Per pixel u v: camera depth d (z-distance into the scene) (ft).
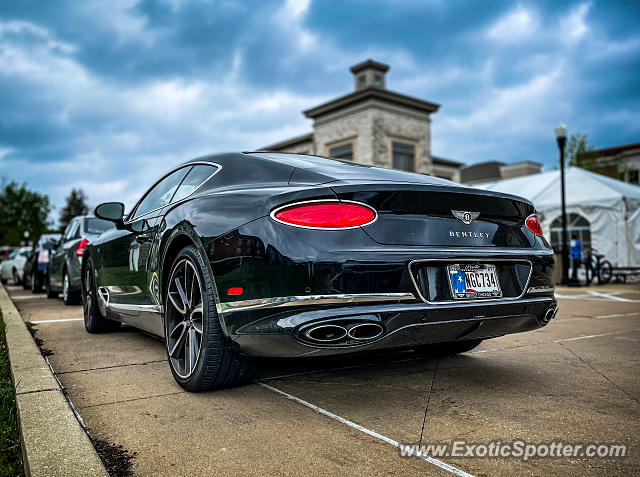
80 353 11.34
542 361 10.27
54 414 6.62
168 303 8.92
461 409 7.23
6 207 143.95
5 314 16.29
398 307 6.78
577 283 35.58
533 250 8.31
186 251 8.23
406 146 67.10
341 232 6.74
